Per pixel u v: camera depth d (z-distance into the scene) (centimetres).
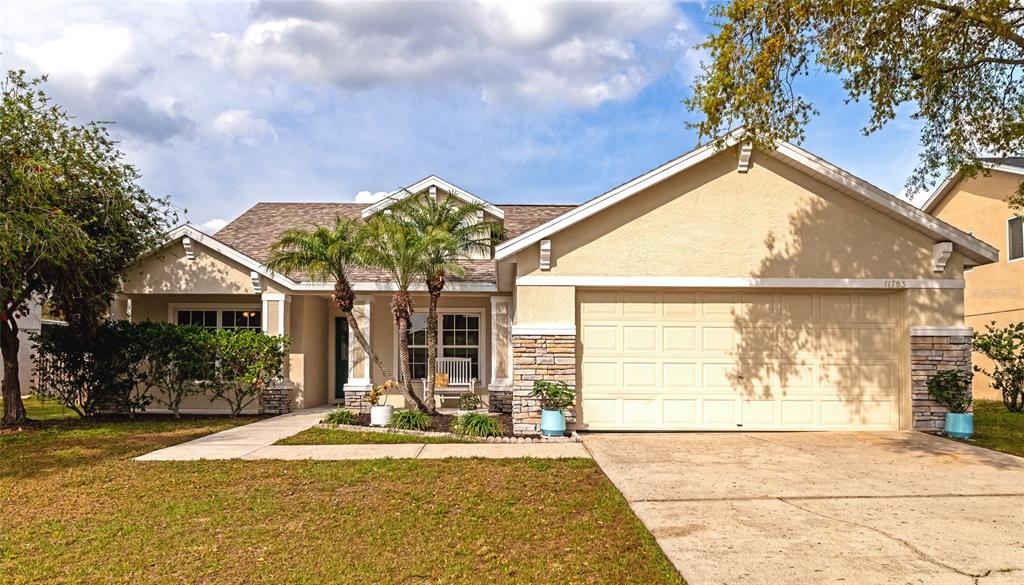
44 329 1347
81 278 1179
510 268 1196
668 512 619
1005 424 1221
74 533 576
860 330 1130
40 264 1128
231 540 552
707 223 1106
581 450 933
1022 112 1068
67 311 1234
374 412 1194
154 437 1095
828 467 821
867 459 871
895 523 584
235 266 1458
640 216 1102
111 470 821
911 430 1101
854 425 1117
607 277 1090
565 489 708
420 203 1367
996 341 1466
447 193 1606
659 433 1092
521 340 1077
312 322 1577
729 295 1125
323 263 1259
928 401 1100
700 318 1123
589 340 1112
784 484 730
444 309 1592
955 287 1109
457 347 1590
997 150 1102
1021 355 1429
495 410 1438
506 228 1723
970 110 1079
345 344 1716
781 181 1115
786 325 1126
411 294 1480
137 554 521
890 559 491
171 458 896
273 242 1675
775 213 1111
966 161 1151
